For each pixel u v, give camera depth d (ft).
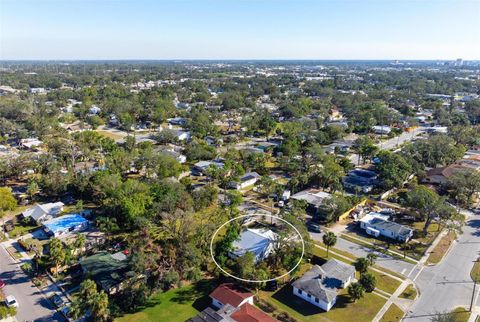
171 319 169.48
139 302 176.86
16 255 221.66
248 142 507.71
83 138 434.71
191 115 614.75
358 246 237.25
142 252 187.01
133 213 237.66
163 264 189.78
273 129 552.41
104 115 637.30
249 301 178.19
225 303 173.27
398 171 331.77
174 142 480.64
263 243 223.30
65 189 305.12
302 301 183.01
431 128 581.12
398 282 197.67
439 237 248.32
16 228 256.93
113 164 338.95
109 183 276.41
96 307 158.61
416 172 350.84
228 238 221.46
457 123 588.50
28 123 506.89
